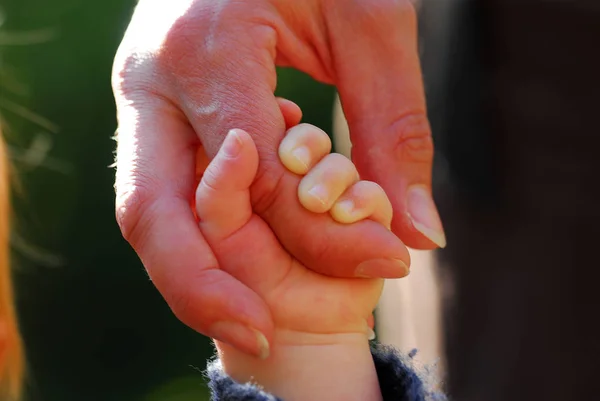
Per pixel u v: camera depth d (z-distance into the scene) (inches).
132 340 55.7
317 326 18.1
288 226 17.9
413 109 19.7
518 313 21.8
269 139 18.2
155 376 55.5
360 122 19.8
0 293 21.3
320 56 19.9
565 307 21.5
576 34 20.9
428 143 19.8
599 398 21.4
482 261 22.1
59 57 55.9
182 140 18.9
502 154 21.8
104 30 56.7
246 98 18.5
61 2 55.8
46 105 55.5
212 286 17.7
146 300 56.1
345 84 19.8
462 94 22.0
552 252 21.5
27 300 52.6
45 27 56.1
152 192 18.3
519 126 21.5
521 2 21.2
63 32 55.9
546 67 21.2
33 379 53.4
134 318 55.8
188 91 18.8
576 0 20.8
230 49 18.7
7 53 55.3
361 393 18.1
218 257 18.0
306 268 18.1
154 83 19.1
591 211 21.2
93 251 55.7
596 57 20.9
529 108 21.4
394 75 19.7
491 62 21.7
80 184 55.7
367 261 17.9
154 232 18.0
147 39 19.2
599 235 21.2
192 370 56.0
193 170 18.7
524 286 21.7
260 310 17.7
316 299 18.1
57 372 54.9
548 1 21.0
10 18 56.1
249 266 18.0
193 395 55.0
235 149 17.8
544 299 21.6
